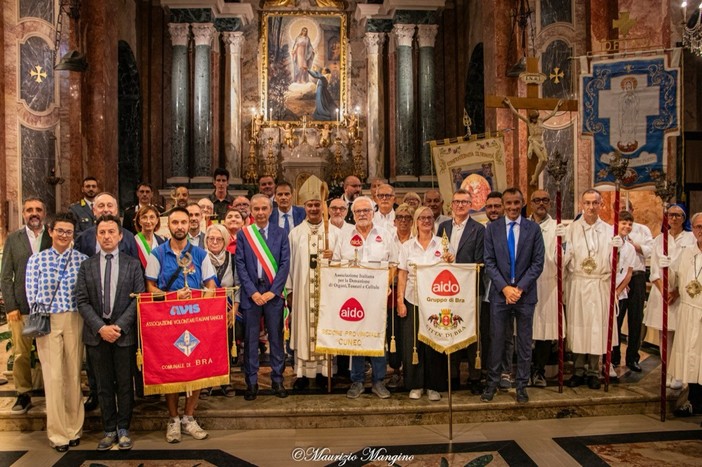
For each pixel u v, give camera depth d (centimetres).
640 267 607
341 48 1434
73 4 873
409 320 511
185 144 1329
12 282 488
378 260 510
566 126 862
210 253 544
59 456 433
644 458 429
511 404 503
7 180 841
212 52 1363
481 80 1358
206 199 663
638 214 784
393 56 1406
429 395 509
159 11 1388
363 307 496
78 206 657
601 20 834
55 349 443
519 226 507
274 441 461
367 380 573
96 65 923
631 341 601
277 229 527
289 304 573
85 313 434
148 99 1382
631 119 653
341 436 471
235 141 1373
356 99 1430
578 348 535
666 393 526
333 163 1410
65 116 895
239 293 540
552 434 474
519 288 492
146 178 1377
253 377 512
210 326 457
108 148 947
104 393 442
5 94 848
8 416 482
